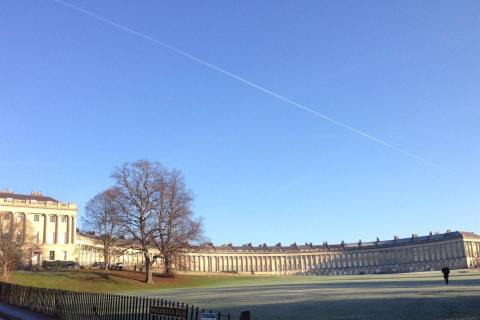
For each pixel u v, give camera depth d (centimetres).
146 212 10794
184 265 11775
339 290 6538
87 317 3194
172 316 2530
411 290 5625
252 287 9056
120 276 11012
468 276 10594
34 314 3809
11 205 16088
